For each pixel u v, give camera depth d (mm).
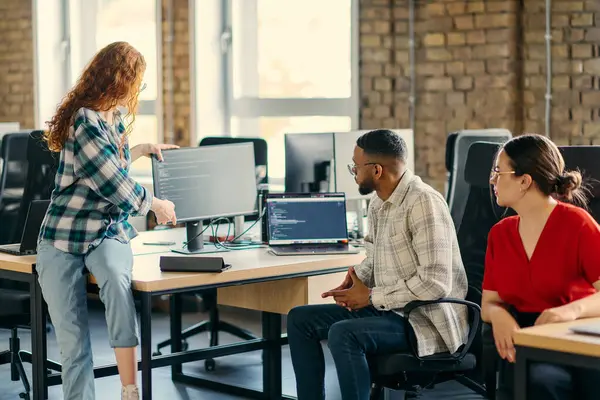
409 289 3566
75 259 3711
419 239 3602
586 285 3074
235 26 7520
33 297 3881
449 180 5289
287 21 7301
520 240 3172
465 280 3738
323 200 4473
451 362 3645
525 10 6121
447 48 6375
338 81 7074
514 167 3094
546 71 6070
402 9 6531
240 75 7543
